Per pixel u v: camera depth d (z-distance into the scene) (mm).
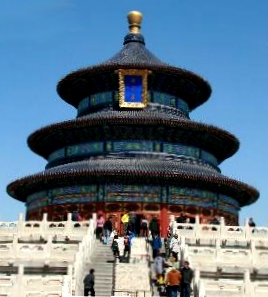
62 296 38844
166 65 97688
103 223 68312
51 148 100000
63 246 53781
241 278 50531
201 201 89750
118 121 90312
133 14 108812
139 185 87812
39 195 94688
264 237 61719
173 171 86625
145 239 65375
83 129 93625
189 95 104438
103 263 53625
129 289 48500
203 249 53031
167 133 92750
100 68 96688
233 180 91188
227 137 96812
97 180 88250
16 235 59281
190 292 42781
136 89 96438
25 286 40906
